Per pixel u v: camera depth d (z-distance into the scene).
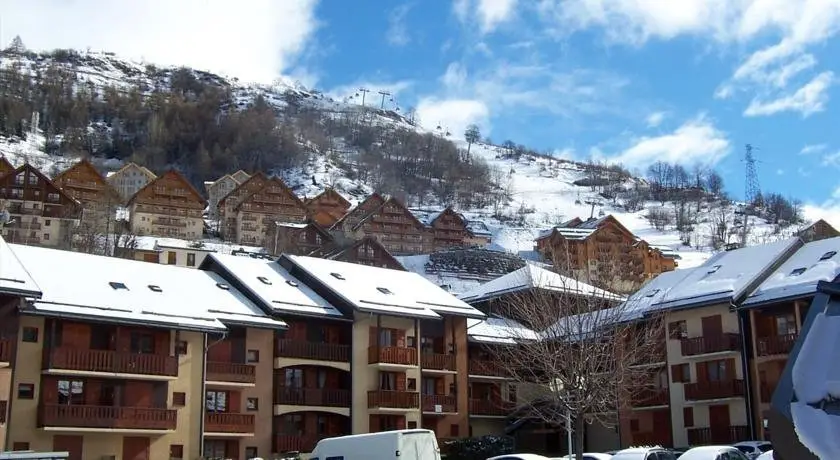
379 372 53.38
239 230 155.88
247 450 47.84
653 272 151.00
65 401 41.78
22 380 40.47
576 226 161.62
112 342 43.56
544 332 38.62
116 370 42.38
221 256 55.09
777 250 55.31
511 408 57.97
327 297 53.88
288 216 159.88
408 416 53.88
